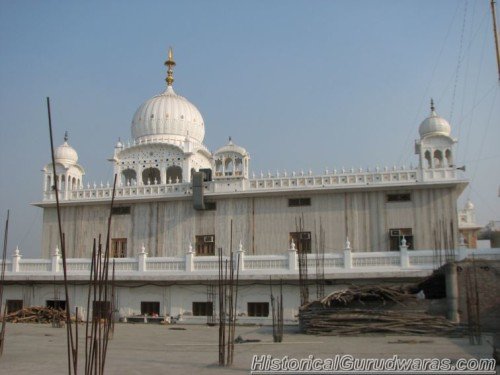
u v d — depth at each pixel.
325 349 18.27
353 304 24.53
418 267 29.92
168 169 47.94
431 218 34.50
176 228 38.56
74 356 9.51
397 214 35.06
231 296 15.88
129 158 47.03
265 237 36.78
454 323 22.52
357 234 35.34
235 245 37.09
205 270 33.38
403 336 22.36
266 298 32.12
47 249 40.81
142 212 39.59
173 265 34.09
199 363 15.23
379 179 35.41
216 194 37.53
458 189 35.56
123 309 34.62
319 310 24.28
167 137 49.06
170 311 33.69
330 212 36.09
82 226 40.50
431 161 35.38
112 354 17.44
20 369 14.53
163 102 50.47
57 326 30.06
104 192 40.28
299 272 29.03
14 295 37.03
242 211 37.59
